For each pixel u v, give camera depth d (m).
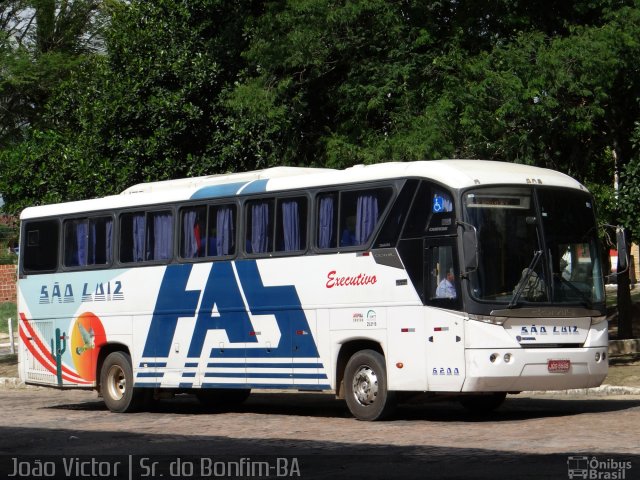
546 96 23.53
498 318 16.78
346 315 18.39
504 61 23.86
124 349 22.53
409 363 17.45
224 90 28.02
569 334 17.36
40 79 40.19
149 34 29.00
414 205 17.66
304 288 19.06
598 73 23.48
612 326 35.91
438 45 26.08
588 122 24.11
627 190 25.44
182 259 21.25
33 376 24.19
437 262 17.23
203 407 23.33
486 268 16.91
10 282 59.66
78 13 43.69
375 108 25.34
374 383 18.03
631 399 21.16
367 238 18.22
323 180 19.03
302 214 19.28
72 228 23.55
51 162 30.09
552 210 17.59
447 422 17.38
